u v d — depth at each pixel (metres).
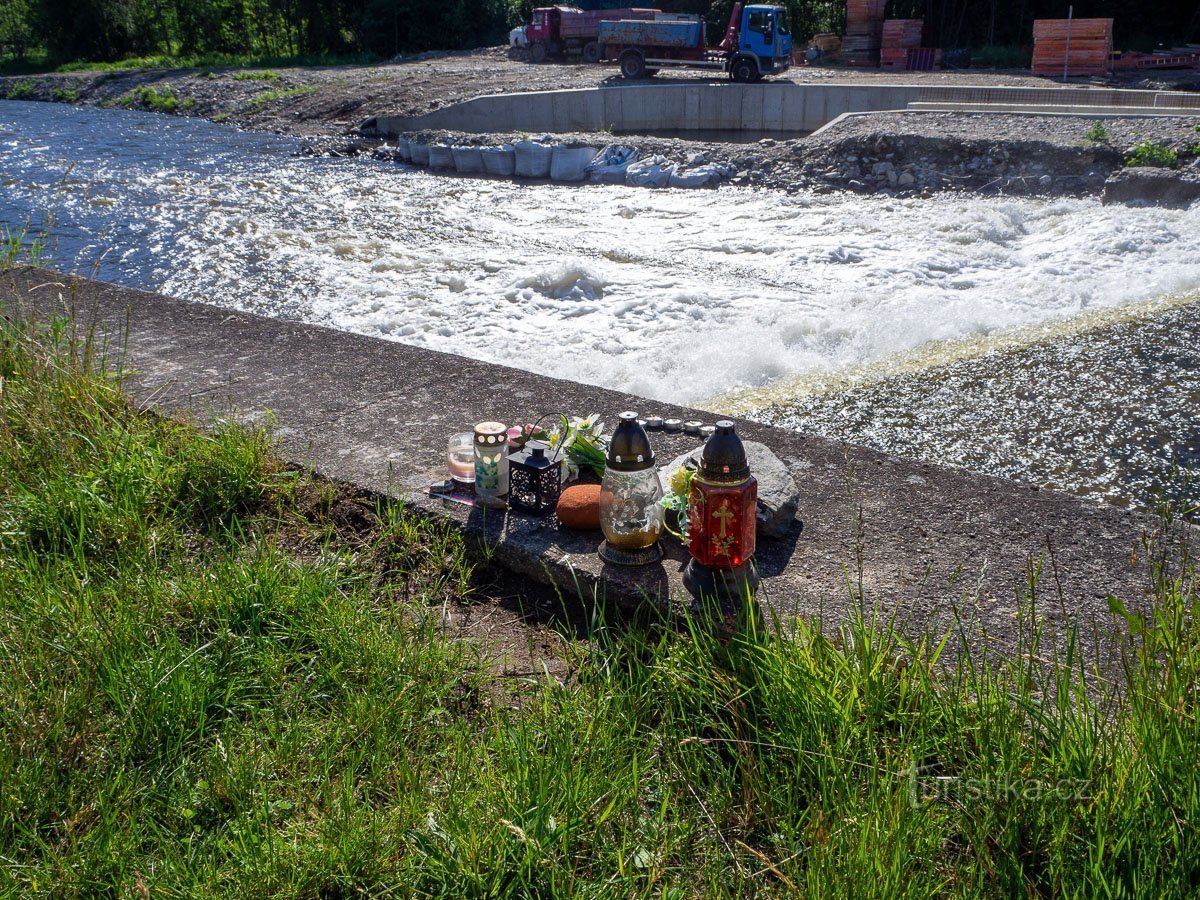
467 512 3.59
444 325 10.20
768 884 2.21
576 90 26.69
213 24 48.94
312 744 2.61
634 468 3.04
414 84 30.75
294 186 20.14
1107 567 3.22
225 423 4.21
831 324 9.38
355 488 3.80
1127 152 17.03
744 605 2.84
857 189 18.83
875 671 2.57
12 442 4.00
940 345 8.81
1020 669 2.50
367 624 3.04
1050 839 2.19
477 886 2.17
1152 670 2.54
